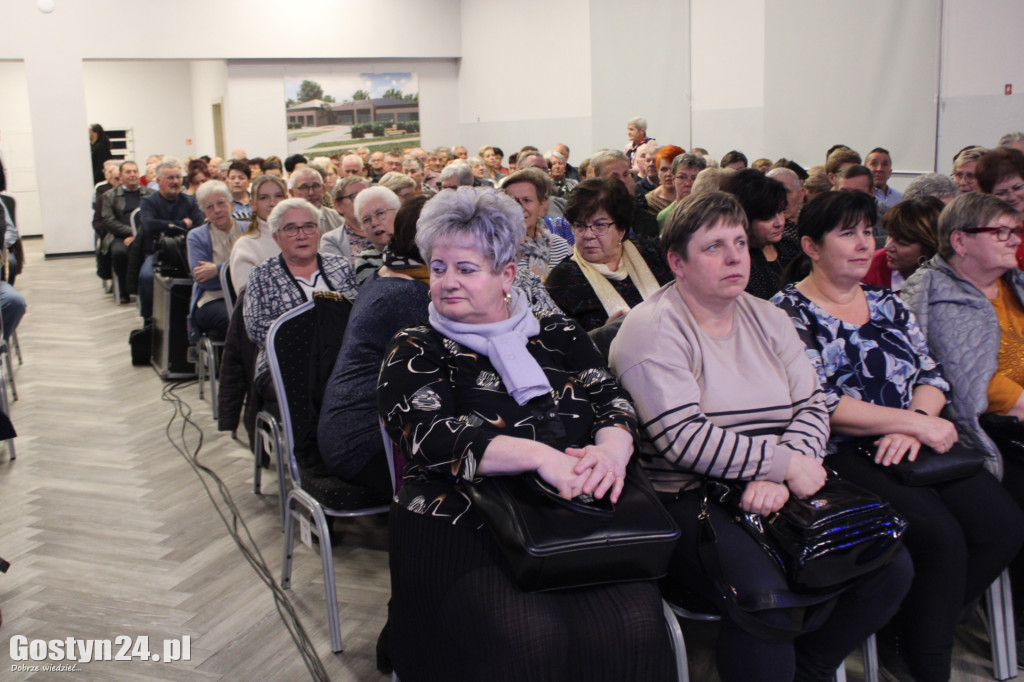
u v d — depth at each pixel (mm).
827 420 1921
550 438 1669
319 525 2201
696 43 9469
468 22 13516
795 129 8289
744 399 1867
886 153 5750
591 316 2674
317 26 12773
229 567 2721
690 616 1766
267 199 3984
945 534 1897
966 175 4391
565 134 11922
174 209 6715
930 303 2322
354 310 2260
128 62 15648
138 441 3986
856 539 1641
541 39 12062
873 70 7367
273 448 3062
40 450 3869
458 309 1732
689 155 4512
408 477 1743
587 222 2666
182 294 4965
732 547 1692
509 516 1484
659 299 1939
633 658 1515
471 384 1701
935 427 1974
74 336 6418
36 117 11391
